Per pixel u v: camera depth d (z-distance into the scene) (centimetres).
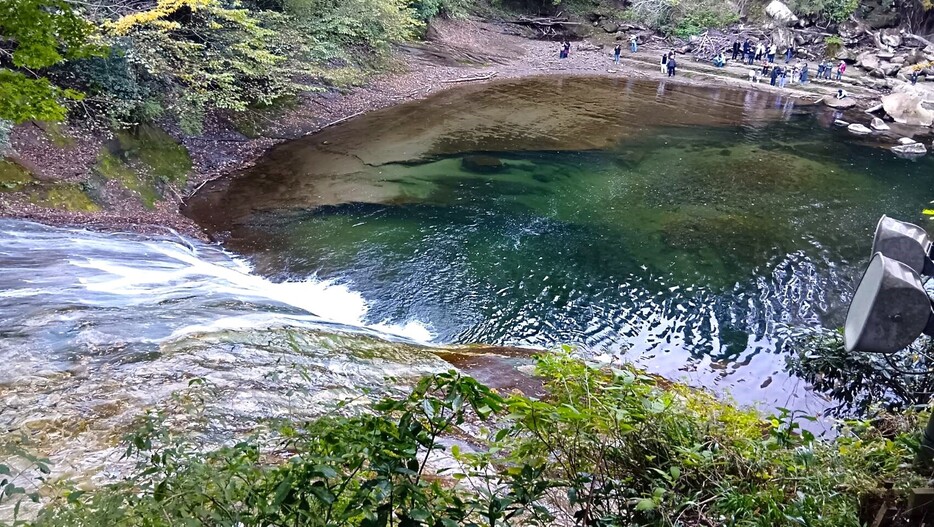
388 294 927
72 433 400
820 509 213
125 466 358
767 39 3152
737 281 999
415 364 609
